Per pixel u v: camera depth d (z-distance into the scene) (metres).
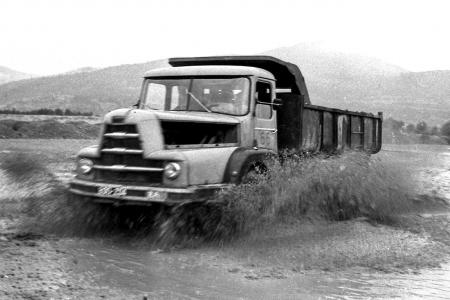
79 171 7.20
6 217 7.54
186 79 8.32
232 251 6.35
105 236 6.98
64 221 7.21
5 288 4.58
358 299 4.75
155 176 6.66
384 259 6.14
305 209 7.96
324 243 6.79
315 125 9.74
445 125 50.47
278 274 5.45
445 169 16.53
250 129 7.92
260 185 7.29
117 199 6.71
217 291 4.84
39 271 5.14
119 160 6.87
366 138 12.72
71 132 29.94
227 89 8.08
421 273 5.64
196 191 6.55
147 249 6.38
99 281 4.99
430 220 8.61
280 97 9.17
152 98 8.48
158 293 4.73
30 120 33.06
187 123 7.12
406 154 21.33
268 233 7.22
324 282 5.22
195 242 6.68
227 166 7.15
